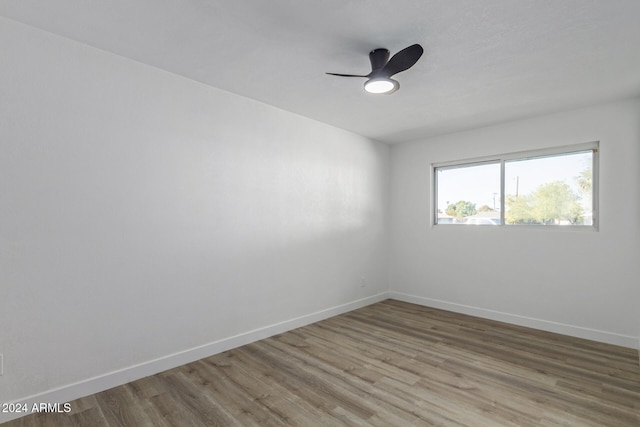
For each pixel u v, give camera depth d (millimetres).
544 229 3645
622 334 3154
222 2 1799
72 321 2188
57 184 2135
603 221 3268
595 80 2744
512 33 2066
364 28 2035
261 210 3320
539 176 3742
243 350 3018
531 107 3393
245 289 3174
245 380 2459
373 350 3029
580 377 2508
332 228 4109
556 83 2807
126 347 2420
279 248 3488
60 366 2137
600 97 3113
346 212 4305
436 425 1934
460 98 3148
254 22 1987
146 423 1949
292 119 3633
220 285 2979
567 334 3443
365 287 4605
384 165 4926
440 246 4469
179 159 2721
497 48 2246
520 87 2893
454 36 2107
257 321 3275
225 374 2551
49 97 2109
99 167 2307
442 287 4445
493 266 3990
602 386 2373
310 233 3830
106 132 2340
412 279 4766
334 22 1978
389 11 1864
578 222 3484
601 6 1794
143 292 2508
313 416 2021
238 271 3119
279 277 3488
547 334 3467
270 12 1886
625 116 3158
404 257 4859
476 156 4141
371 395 2258
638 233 3100
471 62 2441
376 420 1982
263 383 2416
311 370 2625
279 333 3465
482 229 4094
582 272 3383
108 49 2320
